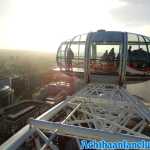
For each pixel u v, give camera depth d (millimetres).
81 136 6324
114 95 12812
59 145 13258
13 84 102188
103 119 9242
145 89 39000
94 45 15578
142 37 15945
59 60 18266
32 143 7910
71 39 17547
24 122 55750
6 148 5816
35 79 116188
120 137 5957
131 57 14992
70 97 11422
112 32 15484
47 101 64188
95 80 16078
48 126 6832
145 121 9719
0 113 59688
